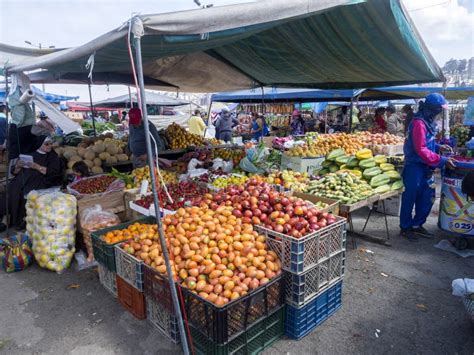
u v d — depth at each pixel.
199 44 3.38
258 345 2.77
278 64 6.74
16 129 6.50
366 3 3.80
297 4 3.00
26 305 3.58
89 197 4.84
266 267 2.83
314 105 21.05
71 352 2.88
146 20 2.20
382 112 12.91
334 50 5.32
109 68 5.17
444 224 4.90
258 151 6.71
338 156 6.23
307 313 3.03
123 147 8.12
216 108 30.66
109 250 3.43
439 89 11.88
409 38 4.60
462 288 3.30
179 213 3.41
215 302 2.50
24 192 5.61
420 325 3.19
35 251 4.36
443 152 5.52
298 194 4.66
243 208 3.50
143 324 3.22
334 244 3.23
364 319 3.29
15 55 6.57
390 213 6.50
